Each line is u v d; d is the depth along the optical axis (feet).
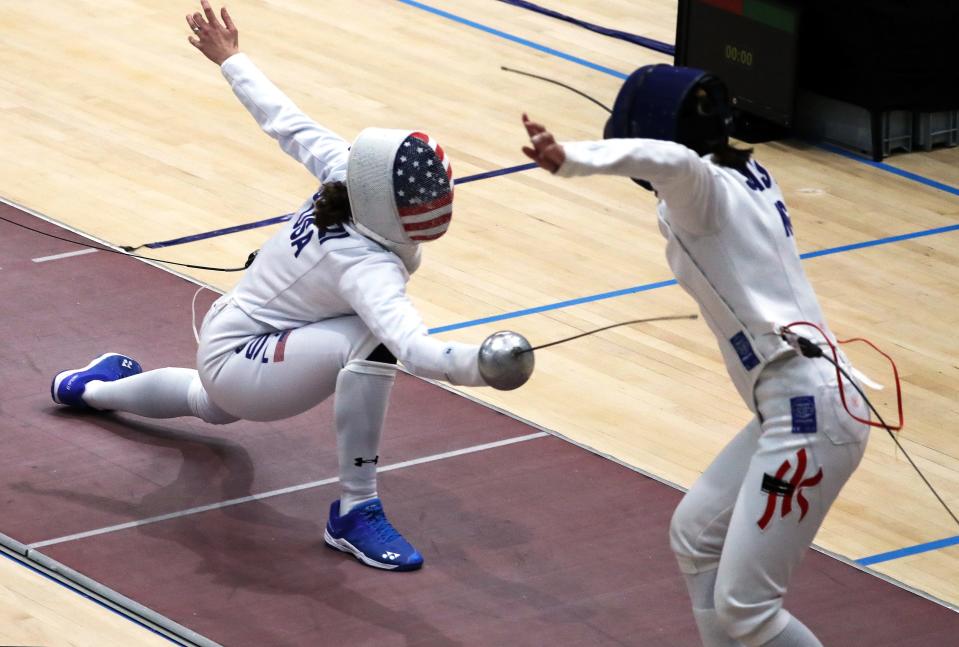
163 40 76.38
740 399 45.21
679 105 26.76
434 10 84.84
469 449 40.93
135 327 46.42
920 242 58.44
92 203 56.34
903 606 34.83
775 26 67.51
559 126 68.08
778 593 27.58
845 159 67.46
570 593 34.47
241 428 41.47
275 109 36.50
